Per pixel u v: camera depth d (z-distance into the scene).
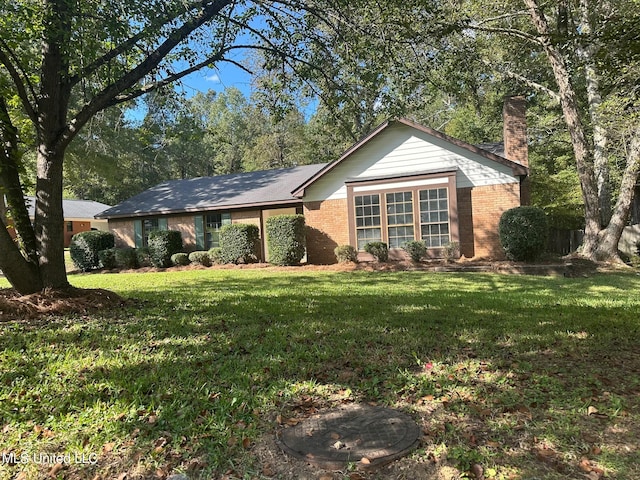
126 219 19.09
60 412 3.25
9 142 7.02
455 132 28.83
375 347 4.78
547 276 11.11
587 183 13.26
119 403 3.37
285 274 12.65
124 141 24.75
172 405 3.33
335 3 7.45
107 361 4.36
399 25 7.46
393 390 3.60
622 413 3.05
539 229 12.12
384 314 6.46
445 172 13.62
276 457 2.66
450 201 13.59
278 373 4.02
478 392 3.48
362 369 4.10
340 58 8.14
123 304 7.49
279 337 5.19
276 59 8.38
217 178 20.73
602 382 3.63
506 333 5.23
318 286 9.94
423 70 7.95
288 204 16.47
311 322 5.98
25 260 6.83
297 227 14.67
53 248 7.03
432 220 13.89
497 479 2.38
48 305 6.62
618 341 4.82
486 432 2.88
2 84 6.70
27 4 6.12
